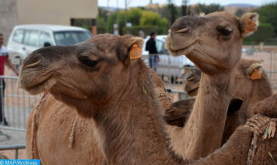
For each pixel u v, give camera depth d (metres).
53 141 5.44
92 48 3.66
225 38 5.05
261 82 6.21
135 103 3.73
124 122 3.71
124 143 3.69
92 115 3.86
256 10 56.66
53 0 36.31
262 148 3.40
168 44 4.88
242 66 6.23
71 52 3.65
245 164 3.42
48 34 18.16
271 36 49.38
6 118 11.48
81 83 3.66
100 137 3.88
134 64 3.77
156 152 3.61
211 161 3.42
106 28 49.38
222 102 5.09
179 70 12.51
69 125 5.28
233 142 3.50
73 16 37.19
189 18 4.99
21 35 19.27
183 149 5.15
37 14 36.09
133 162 3.61
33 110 6.20
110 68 3.70
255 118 3.55
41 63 3.51
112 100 3.74
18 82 3.52
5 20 35.59
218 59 5.02
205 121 4.98
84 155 4.94
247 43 48.78
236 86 6.16
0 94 10.51
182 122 5.59
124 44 3.71
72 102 3.77
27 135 6.25
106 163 4.02
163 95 5.75
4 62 11.45
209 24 5.03
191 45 4.86
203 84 5.09
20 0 35.72
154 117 3.73
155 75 6.04
